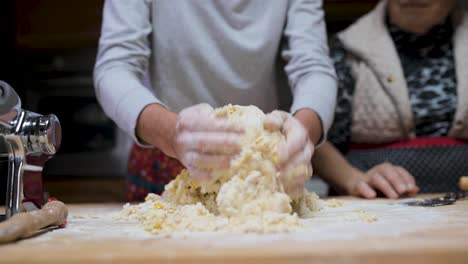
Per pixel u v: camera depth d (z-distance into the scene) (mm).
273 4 1242
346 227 712
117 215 916
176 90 1273
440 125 1527
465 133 1519
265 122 825
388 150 1545
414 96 1527
